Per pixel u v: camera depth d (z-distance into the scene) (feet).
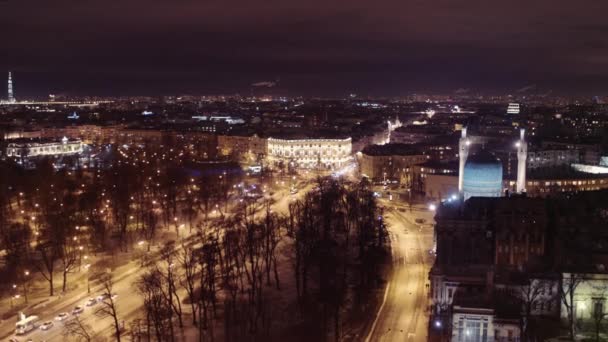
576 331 647.56
